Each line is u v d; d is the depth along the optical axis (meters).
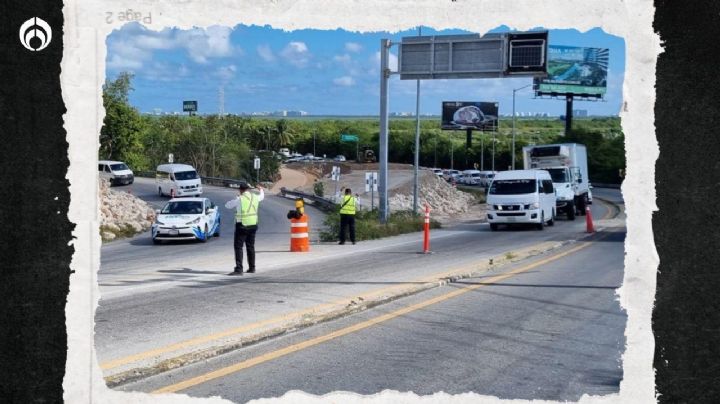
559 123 164.75
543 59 27.45
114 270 16.38
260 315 9.86
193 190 52.16
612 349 8.04
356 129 138.75
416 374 6.96
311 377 6.82
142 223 34.22
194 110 104.69
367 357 7.62
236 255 15.12
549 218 32.03
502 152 114.81
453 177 87.94
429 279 13.38
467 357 7.66
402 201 56.09
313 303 10.84
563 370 7.14
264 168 83.12
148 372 6.87
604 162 93.00
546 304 10.91
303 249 20.84
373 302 10.78
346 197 23.73
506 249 20.78
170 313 10.05
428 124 159.50
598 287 12.59
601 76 108.69
